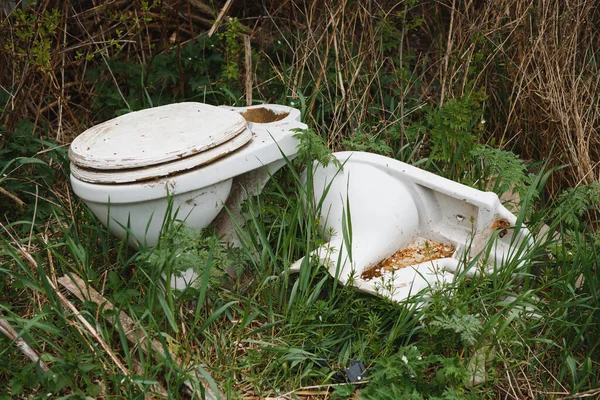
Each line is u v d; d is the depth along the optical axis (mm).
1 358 2410
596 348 2666
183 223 2531
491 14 3656
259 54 3797
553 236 2994
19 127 3303
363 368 2504
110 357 2449
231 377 2445
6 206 3164
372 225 2793
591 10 3717
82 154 2541
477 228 2824
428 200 2898
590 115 3514
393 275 2662
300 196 2818
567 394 2520
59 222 2873
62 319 2443
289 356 2502
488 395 2508
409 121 3578
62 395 2379
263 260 2727
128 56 3799
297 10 3943
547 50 3510
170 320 2426
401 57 3719
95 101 3742
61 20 3443
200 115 2752
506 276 2699
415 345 2527
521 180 3082
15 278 2820
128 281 2809
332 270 2674
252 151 2662
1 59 3447
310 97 3533
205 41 3725
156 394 2350
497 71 3699
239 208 2900
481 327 2500
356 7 3715
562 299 2715
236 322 2627
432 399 2312
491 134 3621
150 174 2482
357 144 3162
